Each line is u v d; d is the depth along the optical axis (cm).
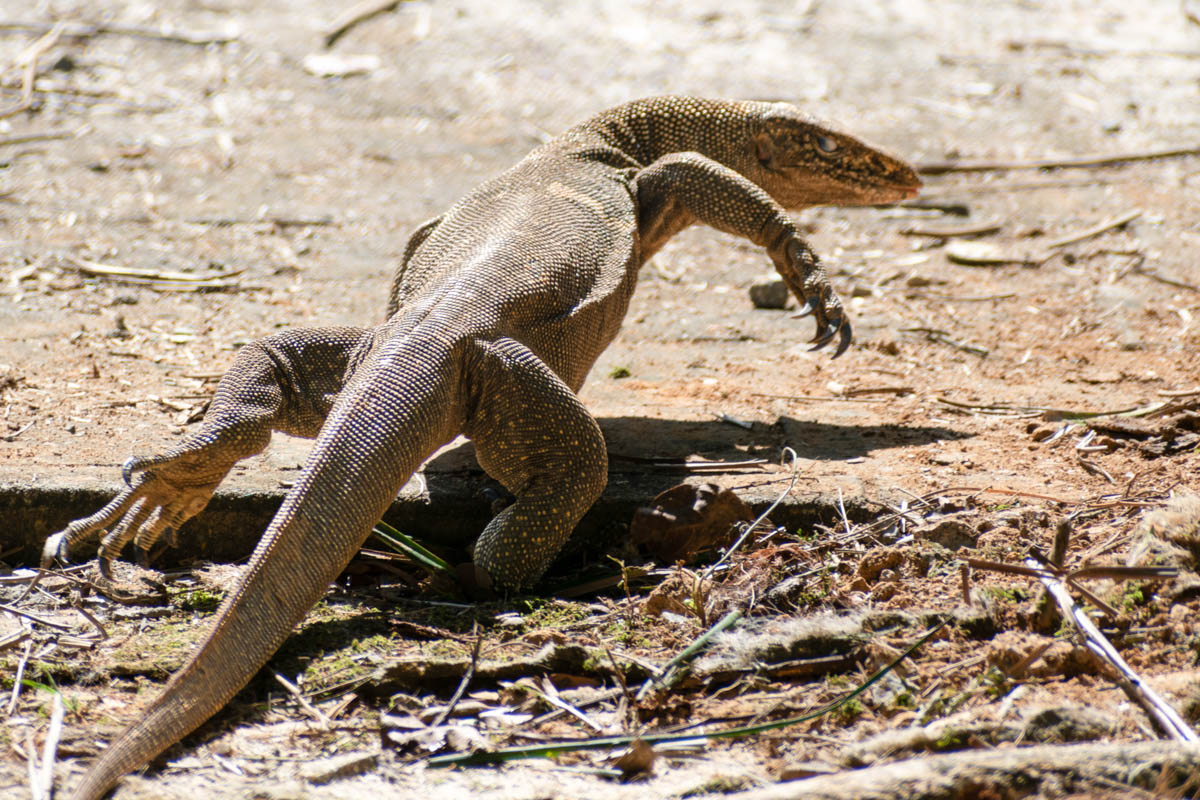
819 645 766
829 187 1185
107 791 635
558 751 673
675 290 1641
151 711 659
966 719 678
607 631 810
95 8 2939
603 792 647
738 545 902
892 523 922
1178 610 776
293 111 2391
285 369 880
